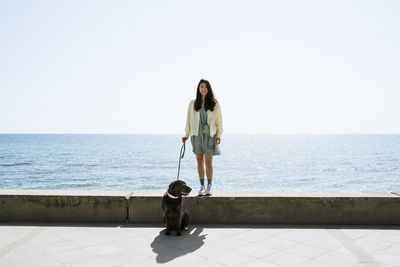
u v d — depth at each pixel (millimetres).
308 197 4848
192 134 5066
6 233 4375
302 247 3861
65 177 35031
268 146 125438
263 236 4285
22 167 44344
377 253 3662
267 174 40594
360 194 5004
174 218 4266
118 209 4914
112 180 33125
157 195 4945
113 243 3986
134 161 55344
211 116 5012
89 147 103312
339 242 4043
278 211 4859
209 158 5082
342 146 120312
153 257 3525
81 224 4820
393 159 62281
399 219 4797
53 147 101438
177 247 3854
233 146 127000
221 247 3857
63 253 3639
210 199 4867
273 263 3369
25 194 4953
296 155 74688
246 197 4863
